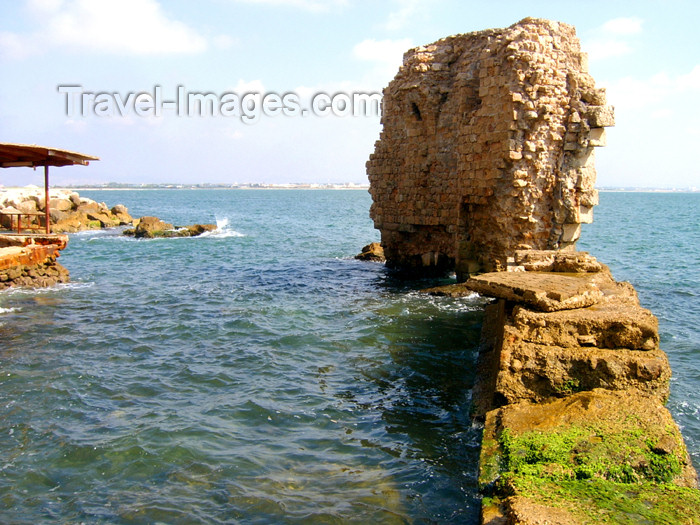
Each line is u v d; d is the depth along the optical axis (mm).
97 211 59531
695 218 85500
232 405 11156
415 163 24672
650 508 5988
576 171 19156
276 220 75938
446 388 11961
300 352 14422
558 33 19141
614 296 11062
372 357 13984
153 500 7969
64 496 8070
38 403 11148
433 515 7574
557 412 8148
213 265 30391
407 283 23891
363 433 9984
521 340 9406
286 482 8430
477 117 19719
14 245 24297
